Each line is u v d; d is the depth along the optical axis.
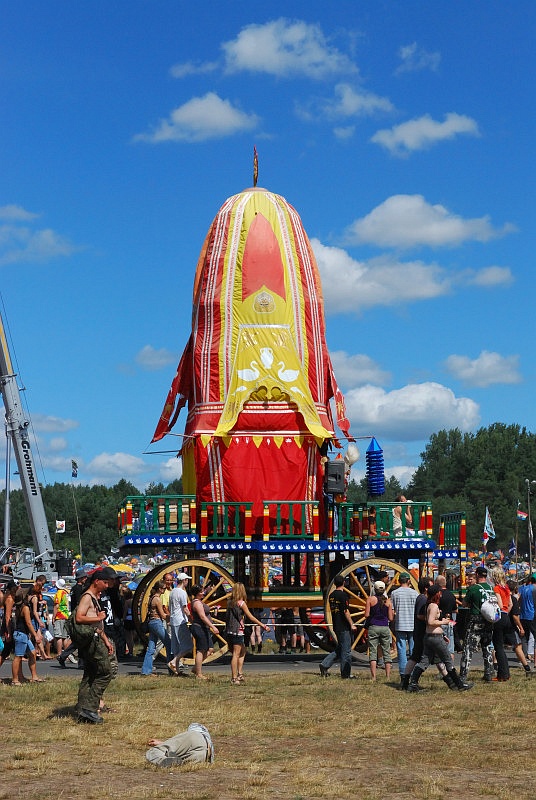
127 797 10.14
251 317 24.47
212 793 10.40
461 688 17.59
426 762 12.08
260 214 24.98
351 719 14.72
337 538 23.81
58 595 24.16
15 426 34.31
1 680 19.11
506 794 10.48
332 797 10.38
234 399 24.12
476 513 137.62
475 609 18.39
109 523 141.38
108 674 14.27
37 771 11.25
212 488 23.98
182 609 20.25
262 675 20.09
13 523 130.75
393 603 19.19
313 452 24.31
